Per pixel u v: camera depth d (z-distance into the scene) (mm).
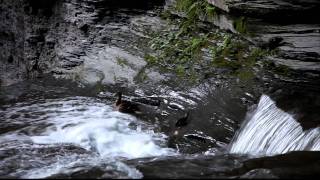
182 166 7547
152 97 12297
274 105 9523
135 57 13797
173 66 12703
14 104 13875
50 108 13070
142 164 7727
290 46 10867
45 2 16969
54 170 8211
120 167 7555
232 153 9055
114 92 13398
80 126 11195
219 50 12125
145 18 14633
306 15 10945
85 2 15594
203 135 10234
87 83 14430
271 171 6746
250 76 10977
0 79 18453
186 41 13156
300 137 8305
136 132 10922
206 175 6906
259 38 11477
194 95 11492
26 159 9195
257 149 9023
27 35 17344
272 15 11336
